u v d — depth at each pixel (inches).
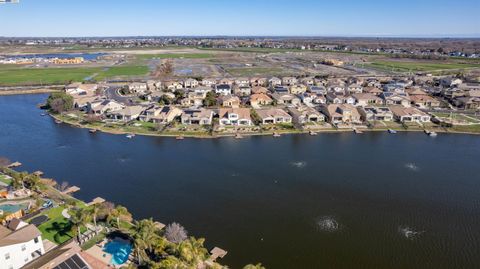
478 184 2736.2
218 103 5152.6
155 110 4384.8
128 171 2950.3
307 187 2682.1
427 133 3981.3
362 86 6328.7
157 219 2196.1
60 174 2871.6
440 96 5625.0
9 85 6569.9
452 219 2239.2
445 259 1845.5
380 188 2667.3
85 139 3764.8
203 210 2325.3
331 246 1953.7
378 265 1798.7
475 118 4490.7
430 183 2753.4
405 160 3223.4
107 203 2215.8
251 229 2112.5
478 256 1872.5
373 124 4232.3
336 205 2413.9
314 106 5019.7
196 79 6958.7
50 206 2225.6
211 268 1572.3
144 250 1743.4
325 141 3737.7
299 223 2186.3
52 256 1694.1
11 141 3688.5
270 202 2452.0
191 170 2982.3
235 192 2593.5
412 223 2191.2
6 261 1604.3
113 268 1657.2
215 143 3663.9
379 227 2146.9
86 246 1808.6
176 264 1523.1
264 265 1782.7
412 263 1813.5
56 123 4347.9
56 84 6820.9
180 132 3944.4
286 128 4089.6
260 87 6077.8
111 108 4687.5
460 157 3294.8
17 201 2289.6
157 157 3275.1
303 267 1775.3
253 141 3732.8
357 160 3223.4
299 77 7431.1
